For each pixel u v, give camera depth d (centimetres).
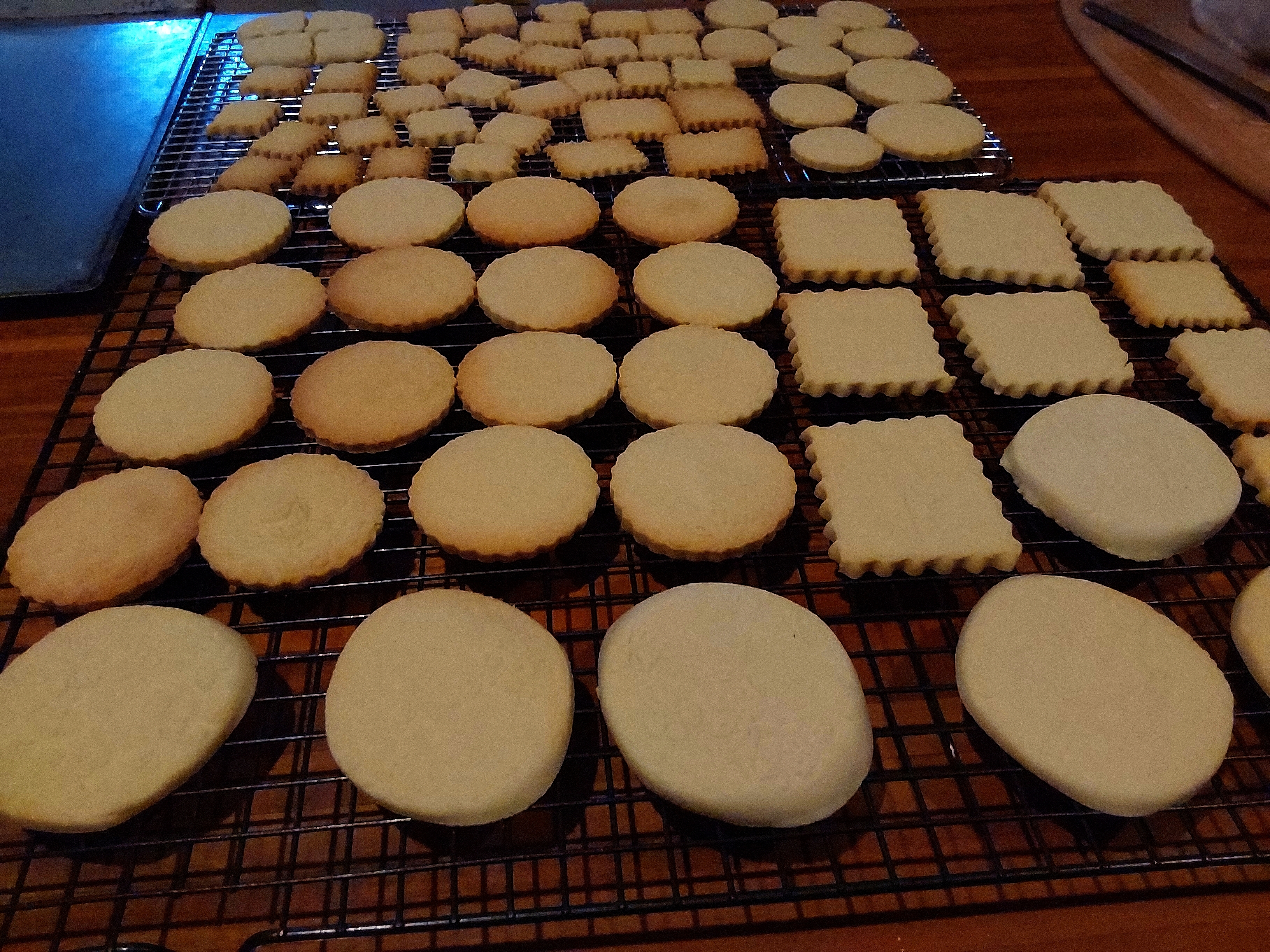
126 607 30
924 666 32
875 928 27
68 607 31
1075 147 51
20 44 55
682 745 28
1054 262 43
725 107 52
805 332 40
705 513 33
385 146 49
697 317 40
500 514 33
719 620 30
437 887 27
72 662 29
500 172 47
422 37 56
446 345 41
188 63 54
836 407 39
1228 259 45
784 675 29
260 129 50
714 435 35
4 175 45
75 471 35
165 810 28
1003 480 36
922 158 49
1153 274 43
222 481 36
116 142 48
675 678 29
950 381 38
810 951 26
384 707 28
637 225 44
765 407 37
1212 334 40
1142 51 57
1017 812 29
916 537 33
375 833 28
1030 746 28
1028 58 58
